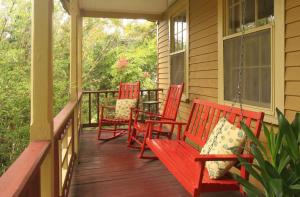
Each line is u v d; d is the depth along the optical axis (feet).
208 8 14.05
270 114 9.22
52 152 5.84
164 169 12.04
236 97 10.61
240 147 7.32
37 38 5.65
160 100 22.95
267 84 9.51
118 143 16.83
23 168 3.98
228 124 8.11
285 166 5.67
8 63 19.60
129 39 43.24
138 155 14.17
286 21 8.53
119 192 9.73
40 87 5.65
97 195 9.50
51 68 5.82
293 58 8.30
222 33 12.53
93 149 15.44
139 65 38.75
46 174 5.74
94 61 40.11
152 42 41.06
